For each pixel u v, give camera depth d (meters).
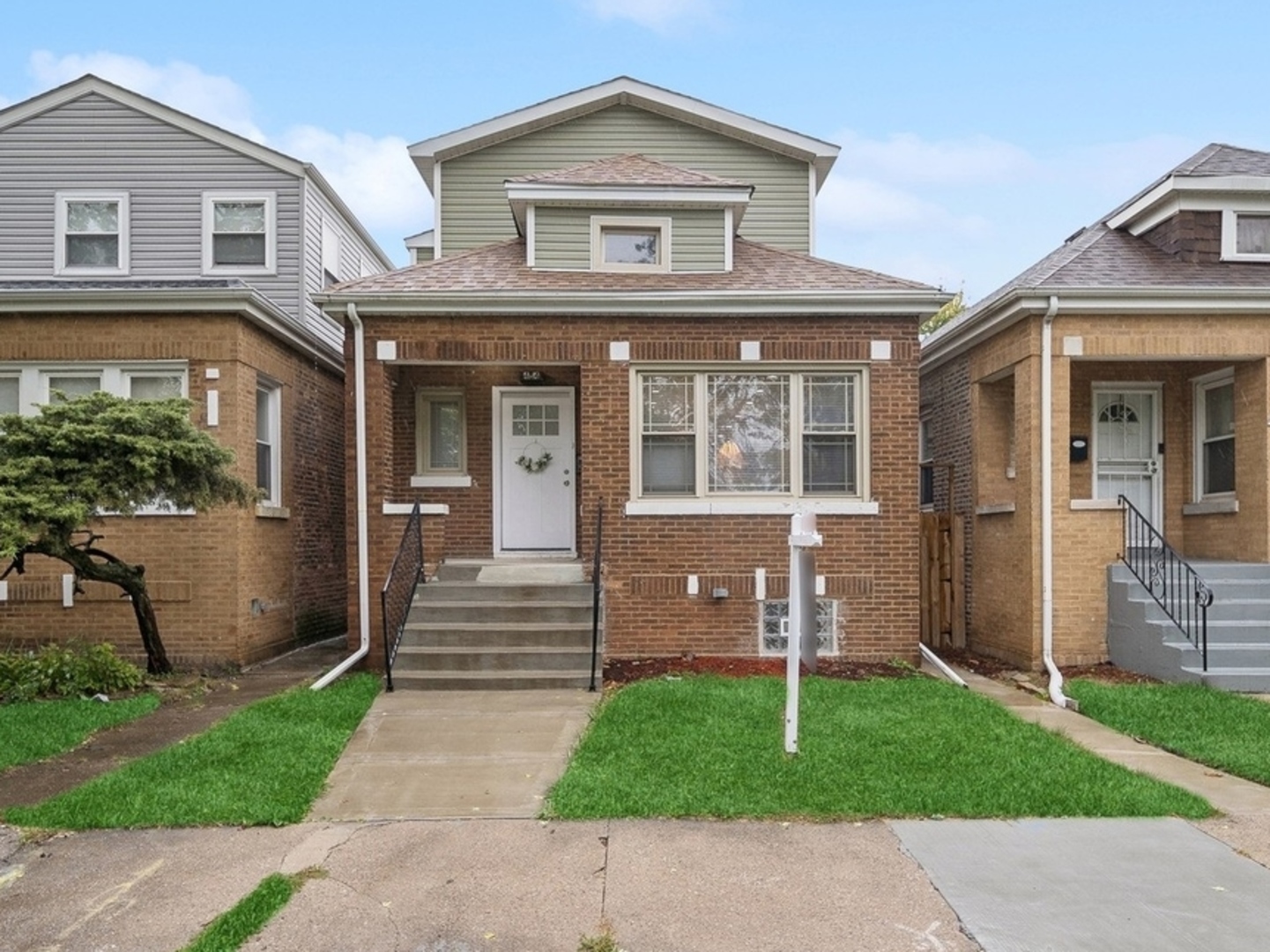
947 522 12.80
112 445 8.78
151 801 5.74
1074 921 4.24
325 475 14.04
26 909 4.41
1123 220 12.52
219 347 10.80
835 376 10.99
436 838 5.29
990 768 6.36
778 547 10.77
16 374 10.82
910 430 10.82
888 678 9.72
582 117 14.34
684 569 10.76
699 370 10.91
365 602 10.66
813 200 14.34
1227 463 11.71
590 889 4.59
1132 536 12.28
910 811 5.61
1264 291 10.43
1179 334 10.74
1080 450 12.19
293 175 14.35
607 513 10.77
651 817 5.55
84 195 14.18
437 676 9.23
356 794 6.09
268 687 9.69
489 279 11.25
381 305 10.66
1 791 6.07
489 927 4.21
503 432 12.30
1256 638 9.74
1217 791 6.09
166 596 10.63
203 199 14.25
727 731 7.27
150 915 4.35
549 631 9.75
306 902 4.48
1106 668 10.45
